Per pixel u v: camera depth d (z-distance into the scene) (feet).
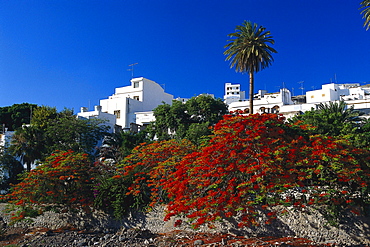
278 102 155.02
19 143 96.94
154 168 62.90
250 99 95.40
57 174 71.67
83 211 75.10
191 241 54.39
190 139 84.94
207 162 50.52
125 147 93.61
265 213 55.11
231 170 48.62
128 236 59.41
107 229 70.44
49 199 72.02
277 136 52.37
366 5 76.23
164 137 98.84
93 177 73.77
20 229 79.61
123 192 68.13
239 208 46.39
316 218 51.19
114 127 128.67
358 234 48.16
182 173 54.85
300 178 47.60
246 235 55.47
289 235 52.60
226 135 51.70
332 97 172.76
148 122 153.17
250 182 46.09
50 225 79.71
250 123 52.16
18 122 168.35
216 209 48.32
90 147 97.71
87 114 159.33
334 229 49.75
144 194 67.41
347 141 49.06
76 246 57.72
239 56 95.35
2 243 66.03
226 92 317.63
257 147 49.44
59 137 95.86
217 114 110.52
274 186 45.93
